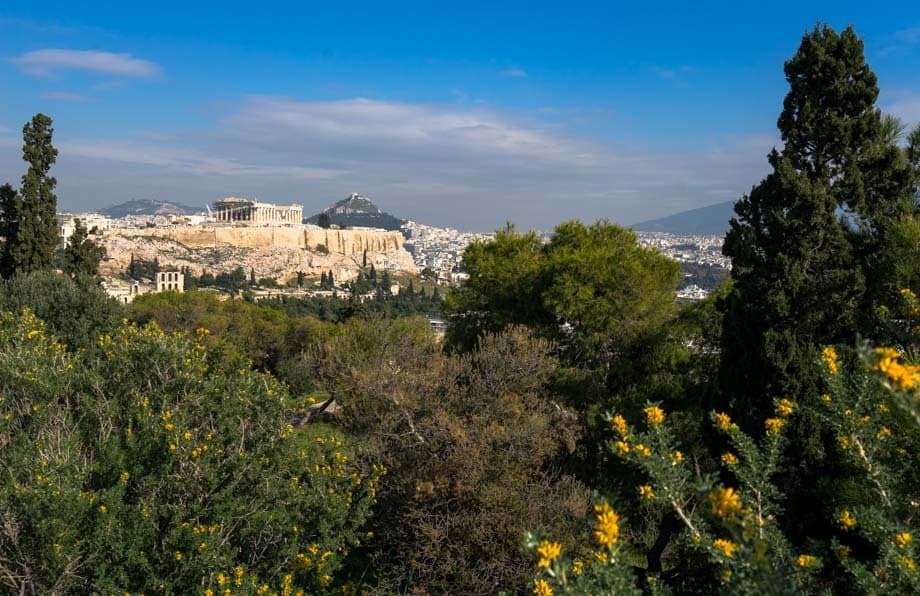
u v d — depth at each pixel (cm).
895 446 577
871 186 1213
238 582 875
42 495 771
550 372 1420
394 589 1134
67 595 831
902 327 810
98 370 1219
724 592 400
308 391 2859
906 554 430
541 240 2209
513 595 480
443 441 1173
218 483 973
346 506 1114
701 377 1625
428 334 1894
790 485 897
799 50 1262
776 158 1278
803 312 1042
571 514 1063
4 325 1435
